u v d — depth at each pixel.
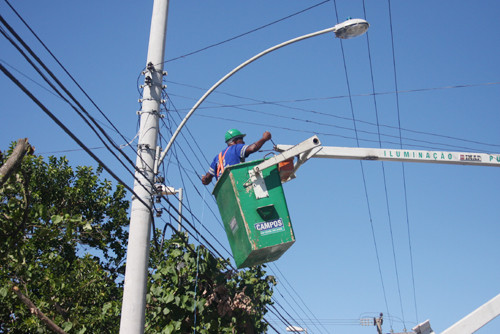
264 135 7.68
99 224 14.16
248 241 7.24
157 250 10.34
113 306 11.07
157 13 8.87
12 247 8.55
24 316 10.29
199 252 11.02
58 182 13.73
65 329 9.96
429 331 10.55
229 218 7.74
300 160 7.74
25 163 11.65
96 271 11.86
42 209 8.97
